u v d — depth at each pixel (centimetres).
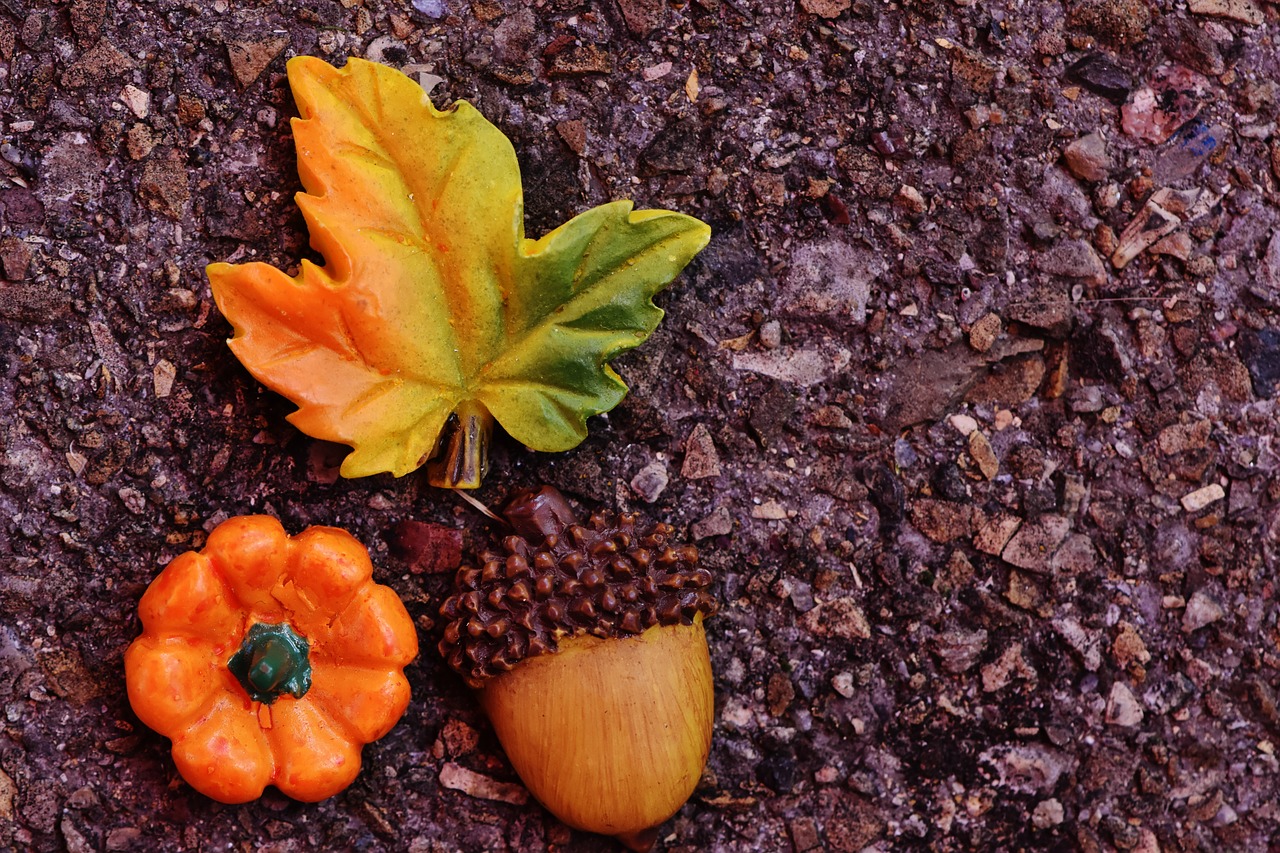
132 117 28
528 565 28
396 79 28
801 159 29
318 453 29
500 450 29
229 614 28
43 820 28
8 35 28
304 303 28
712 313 29
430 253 28
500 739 29
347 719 28
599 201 29
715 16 29
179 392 28
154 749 29
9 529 28
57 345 28
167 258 28
